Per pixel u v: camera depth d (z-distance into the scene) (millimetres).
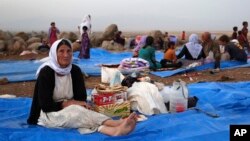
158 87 6887
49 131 5367
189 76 11133
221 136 5082
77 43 19781
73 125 5453
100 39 24641
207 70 12141
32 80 10688
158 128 5547
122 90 6387
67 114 5398
